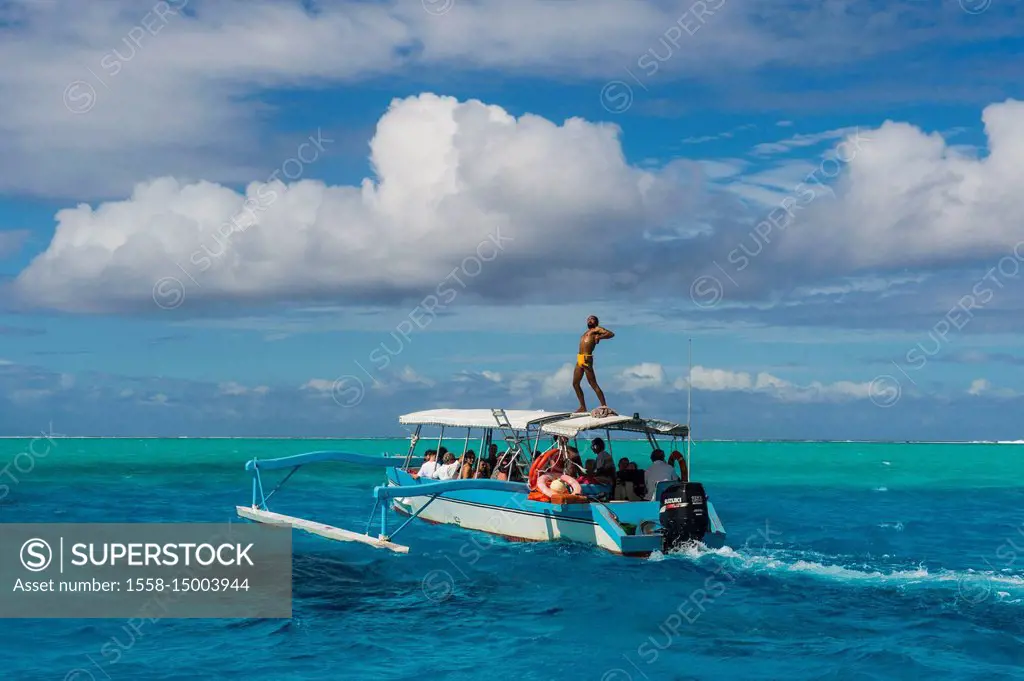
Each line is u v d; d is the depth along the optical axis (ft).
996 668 32.37
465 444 66.85
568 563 51.60
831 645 35.50
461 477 66.44
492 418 63.82
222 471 155.53
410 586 46.44
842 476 159.33
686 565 51.06
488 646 35.65
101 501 94.12
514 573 49.16
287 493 108.27
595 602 42.70
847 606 41.70
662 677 31.58
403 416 74.38
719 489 124.98
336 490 114.11
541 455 59.41
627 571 49.37
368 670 32.40
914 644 35.47
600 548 53.78
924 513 88.99
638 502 55.11
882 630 37.63
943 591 44.75
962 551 60.03
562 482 56.44
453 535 63.98
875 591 44.78
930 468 192.75
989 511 91.56
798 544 62.54
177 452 269.03
